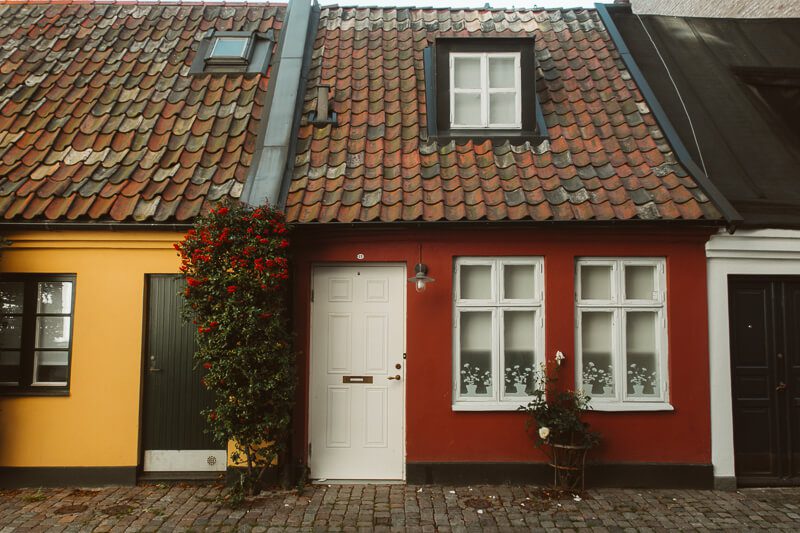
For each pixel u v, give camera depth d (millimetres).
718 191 6375
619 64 8570
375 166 6934
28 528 5094
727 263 6410
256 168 6762
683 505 5695
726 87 8461
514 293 6582
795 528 5156
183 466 6336
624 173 6695
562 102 7898
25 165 6859
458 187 6551
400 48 9039
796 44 9484
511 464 6234
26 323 6406
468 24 9602
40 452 6223
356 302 6559
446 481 6242
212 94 8047
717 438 6258
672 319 6359
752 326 6445
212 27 9461
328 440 6441
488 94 7590
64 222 6129
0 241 6051
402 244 6457
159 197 6363
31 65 8508
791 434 6363
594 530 5098
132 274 6363
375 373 6496
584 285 6566
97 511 5484
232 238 5680
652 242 6418
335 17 9891
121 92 8031
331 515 5402
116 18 9625
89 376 6285
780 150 7379
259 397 5645
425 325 6398
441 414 6316
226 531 5055
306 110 7863
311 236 6445
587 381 6473
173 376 6367
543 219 6062
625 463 6211
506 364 6508
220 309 5609
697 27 9961
